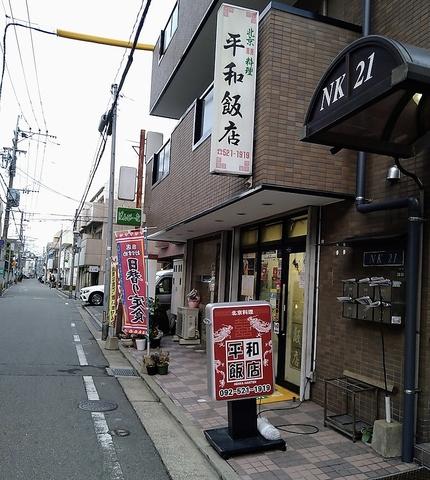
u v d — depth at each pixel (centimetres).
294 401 658
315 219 670
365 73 355
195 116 895
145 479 417
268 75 580
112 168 1347
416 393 459
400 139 436
